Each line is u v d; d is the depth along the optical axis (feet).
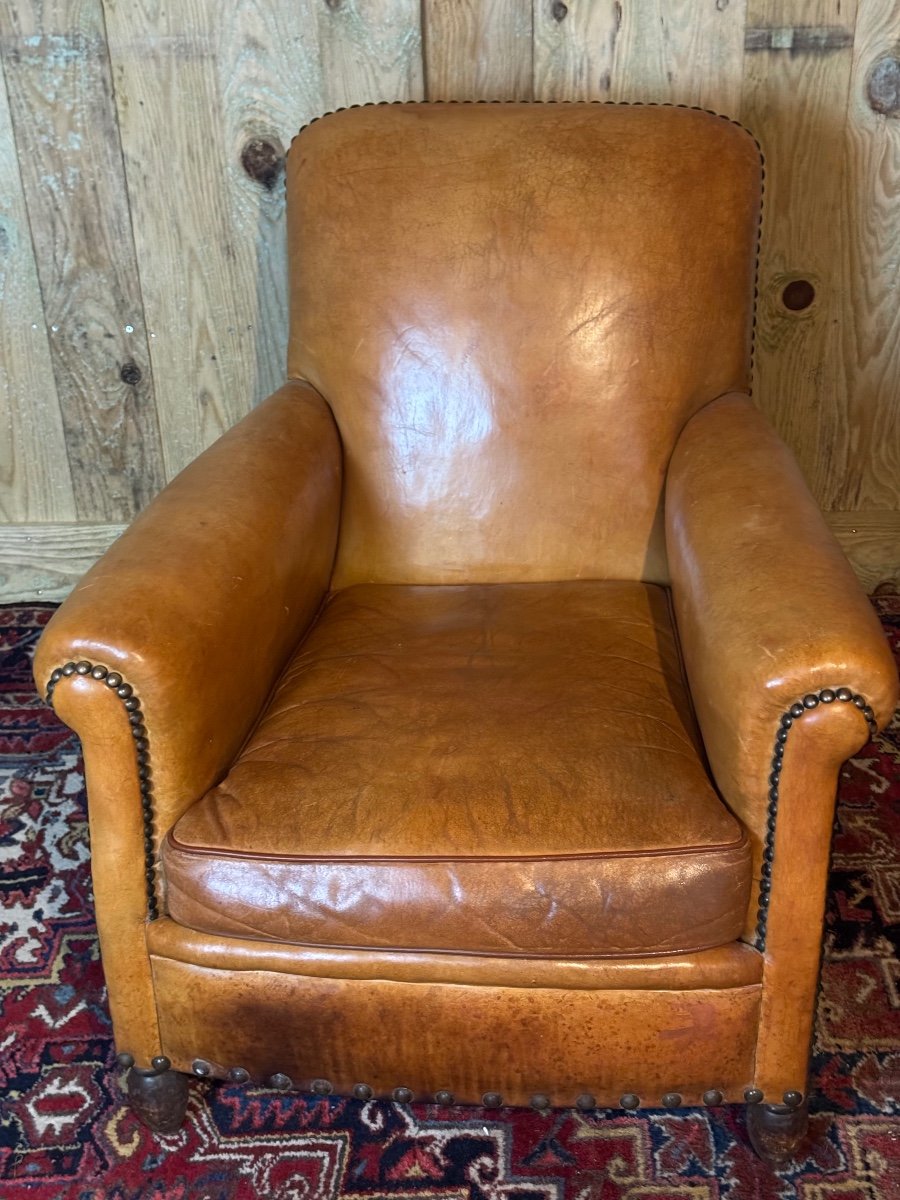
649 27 6.07
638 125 5.03
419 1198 3.87
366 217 5.09
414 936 3.50
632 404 5.01
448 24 6.11
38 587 7.66
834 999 4.58
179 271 6.75
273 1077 3.84
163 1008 3.81
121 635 3.41
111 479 7.35
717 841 3.40
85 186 6.56
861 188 6.39
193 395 7.07
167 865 3.60
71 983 4.79
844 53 6.09
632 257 4.95
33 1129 4.16
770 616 3.41
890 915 4.99
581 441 5.05
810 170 6.36
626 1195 3.86
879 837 5.46
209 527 3.99
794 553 3.66
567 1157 4.02
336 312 5.16
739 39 6.08
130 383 7.06
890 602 7.25
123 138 6.43
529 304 5.01
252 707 4.08
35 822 5.74
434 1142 4.09
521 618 4.68
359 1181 3.95
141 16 6.15
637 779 3.60
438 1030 3.66
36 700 6.69
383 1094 3.82
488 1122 4.18
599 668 4.22
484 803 3.53
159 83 6.30
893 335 6.72
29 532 7.49
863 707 3.22
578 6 6.04
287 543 4.38
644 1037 3.62
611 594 4.89
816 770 3.31
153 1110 4.02
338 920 3.49
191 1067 3.90
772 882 3.47
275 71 6.25
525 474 5.08
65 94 6.34
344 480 5.22
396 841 3.47
